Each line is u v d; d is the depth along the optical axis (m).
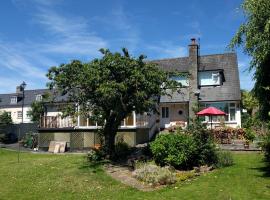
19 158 27.56
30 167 21.56
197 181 15.62
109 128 22.12
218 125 34.56
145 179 16.19
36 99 61.94
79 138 34.44
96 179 17.28
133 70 19.47
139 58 20.27
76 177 17.89
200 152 18.33
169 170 17.09
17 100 63.88
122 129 31.72
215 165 18.23
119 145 24.19
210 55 41.31
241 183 14.56
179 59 42.34
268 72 15.05
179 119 38.47
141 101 20.11
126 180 16.77
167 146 18.27
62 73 20.36
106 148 22.11
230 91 37.28
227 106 36.69
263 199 12.33
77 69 20.41
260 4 14.11
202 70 38.91
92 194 14.80
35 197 14.84
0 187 16.89
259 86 15.34
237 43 14.79
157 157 18.53
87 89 20.58
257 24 14.26
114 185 16.09
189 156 17.92
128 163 20.16
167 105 38.88
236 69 39.34
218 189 13.95
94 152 22.39
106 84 18.83
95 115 21.52
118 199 13.84
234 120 36.34
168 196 13.66
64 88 20.94
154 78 19.98
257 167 17.58
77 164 21.12
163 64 42.34
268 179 14.86
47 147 35.69
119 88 18.91
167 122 38.81
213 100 36.84
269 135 15.06
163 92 21.17
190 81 37.78
